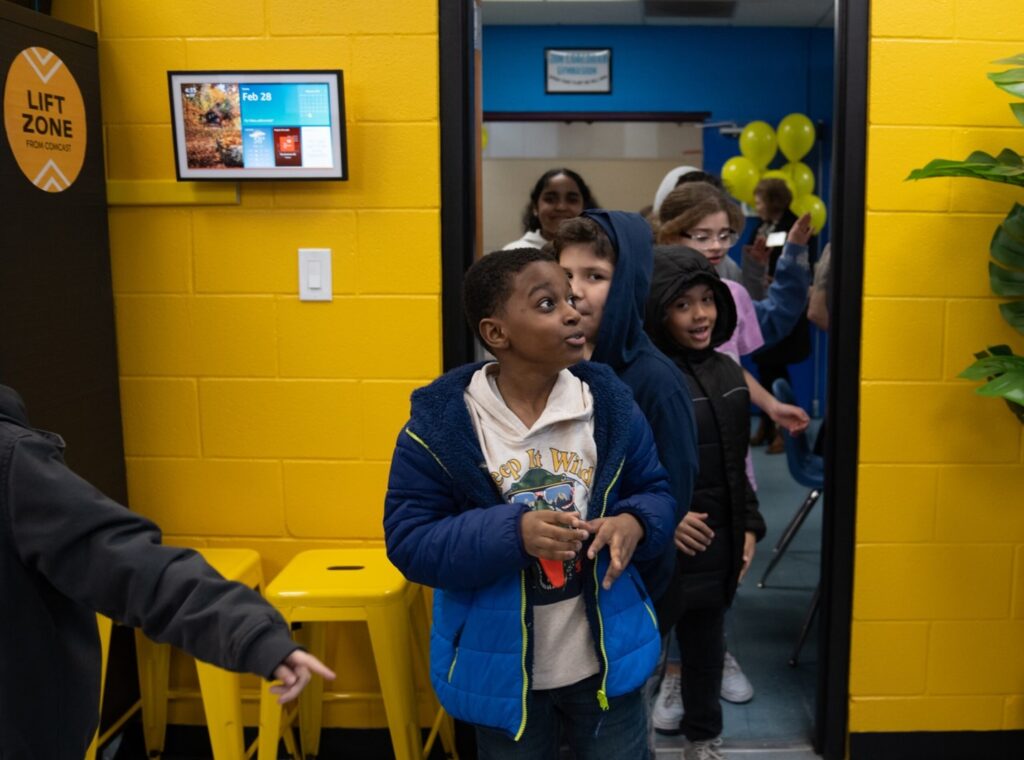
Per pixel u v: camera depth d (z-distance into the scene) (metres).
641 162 7.50
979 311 2.29
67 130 2.13
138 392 2.39
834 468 2.37
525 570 1.49
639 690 1.62
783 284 3.04
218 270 2.34
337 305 2.34
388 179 2.30
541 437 1.51
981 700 2.41
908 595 2.38
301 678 1.01
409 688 2.19
